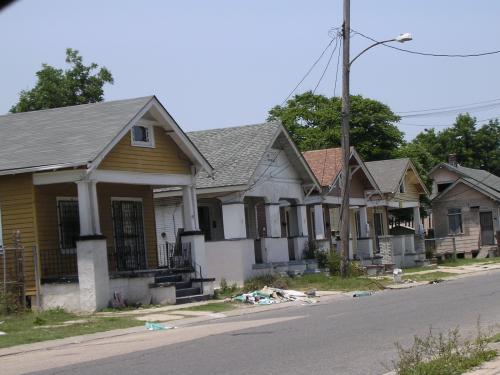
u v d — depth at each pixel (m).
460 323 14.86
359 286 27.67
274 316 18.92
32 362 12.81
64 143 22.42
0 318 19.69
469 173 56.91
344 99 29.11
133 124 23.20
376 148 53.62
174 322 18.77
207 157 31.06
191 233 26.03
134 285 22.94
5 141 23.64
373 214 45.03
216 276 29.22
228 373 10.45
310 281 28.89
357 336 13.68
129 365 11.68
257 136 31.48
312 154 39.28
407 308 18.38
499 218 53.38
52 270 22.67
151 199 27.55
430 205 55.81
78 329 17.55
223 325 17.28
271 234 31.34
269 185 31.59
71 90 44.31
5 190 22.45
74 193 23.92
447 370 9.59
